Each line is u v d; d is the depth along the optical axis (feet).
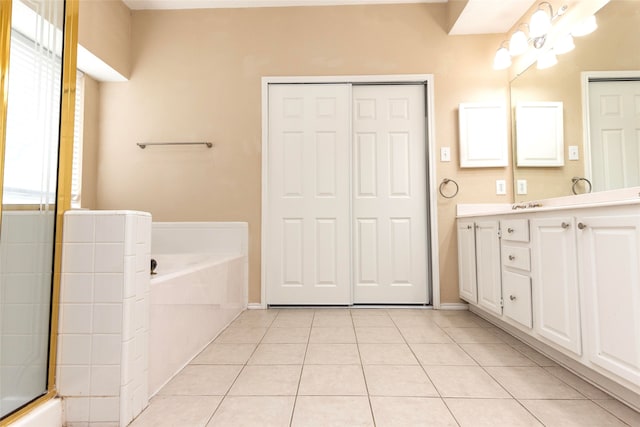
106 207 10.08
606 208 4.43
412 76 10.09
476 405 4.54
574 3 7.41
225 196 10.07
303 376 5.46
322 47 10.18
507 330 7.67
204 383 5.24
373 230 10.16
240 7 10.21
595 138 6.63
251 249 10.02
